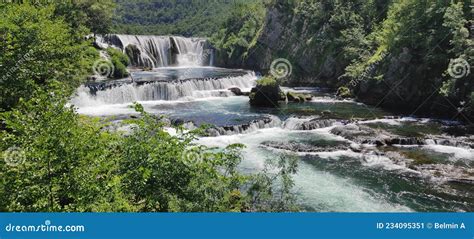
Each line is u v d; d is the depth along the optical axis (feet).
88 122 40.34
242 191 43.16
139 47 223.10
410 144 76.64
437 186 55.93
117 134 37.06
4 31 53.42
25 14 59.93
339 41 172.35
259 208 35.24
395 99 116.16
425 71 107.96
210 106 116.98
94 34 180.34
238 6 315.17
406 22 114.01
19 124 28.12
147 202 31.83
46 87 47.01
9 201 26.21
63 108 30.40
